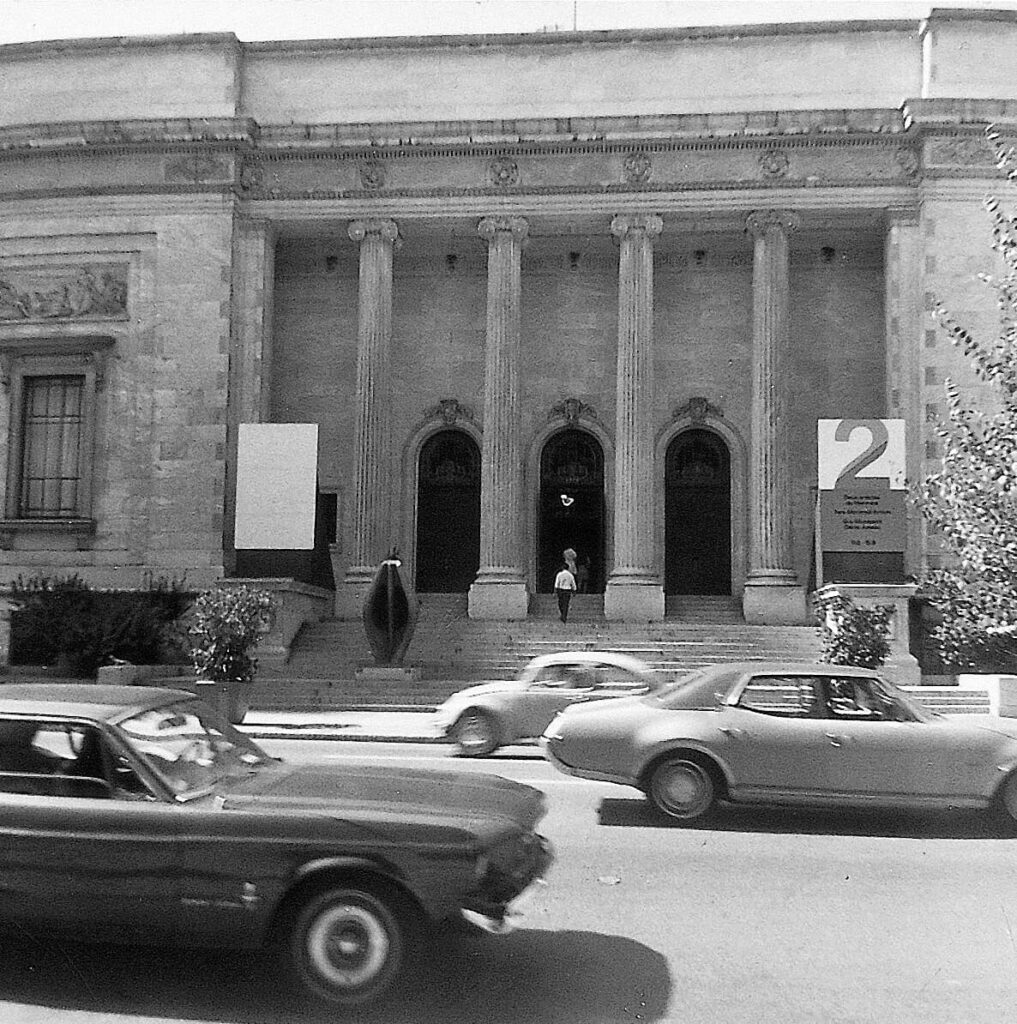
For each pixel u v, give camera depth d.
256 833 6.27
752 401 30.17
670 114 29.59
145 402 30.28
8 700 7.00
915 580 27.19
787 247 29.88
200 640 20.81
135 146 30.62
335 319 33.25
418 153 30.36
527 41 31.09
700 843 10.88
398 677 24.03
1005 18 29.53
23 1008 6.25
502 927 6.59
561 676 16.95
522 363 33.16
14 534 30.70
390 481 32.06
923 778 11.34
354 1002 6.19
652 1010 6.32
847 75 30.22
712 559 32.41
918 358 28.75
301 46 31.52
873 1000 6.53
